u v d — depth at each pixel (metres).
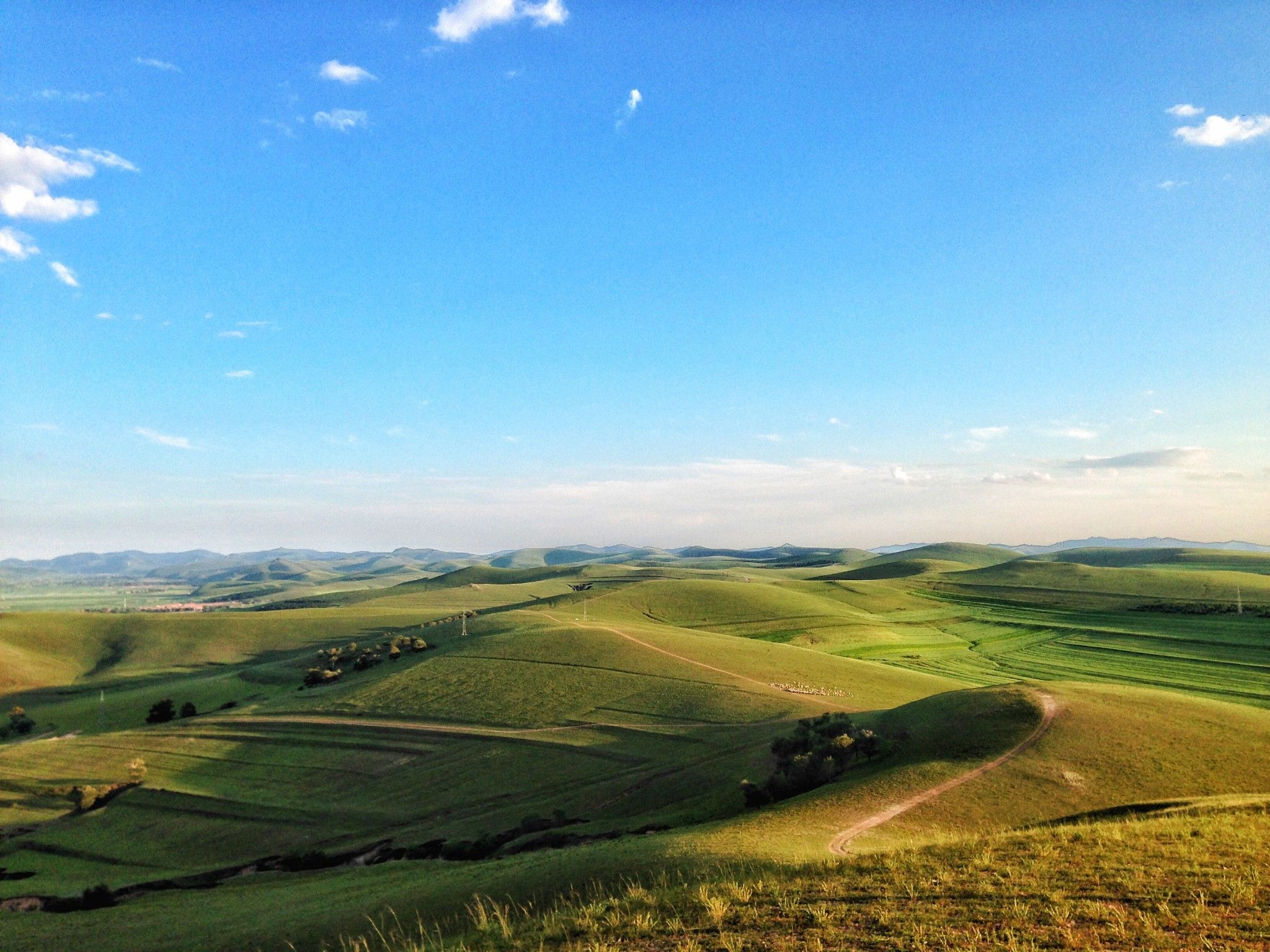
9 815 79.38
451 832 65.88
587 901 24.94
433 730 93.62
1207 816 29.16
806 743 62.91
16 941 44.25
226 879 60.59
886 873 19.14
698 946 15.21
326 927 32.72
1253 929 13.64
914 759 54.97
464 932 26.11
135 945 40.56
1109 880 16.98
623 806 66.19
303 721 101.50
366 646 168.50
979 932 14.34
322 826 71.75
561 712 97.31
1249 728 57.66
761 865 24.78
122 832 74.62
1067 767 48.50
